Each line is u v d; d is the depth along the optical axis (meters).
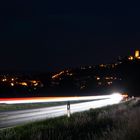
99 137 11.66
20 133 13.74
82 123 16.23
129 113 18.61
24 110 29.30
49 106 35.03
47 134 12.92
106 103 41.25
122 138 10.74
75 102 44.69
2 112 27.02
